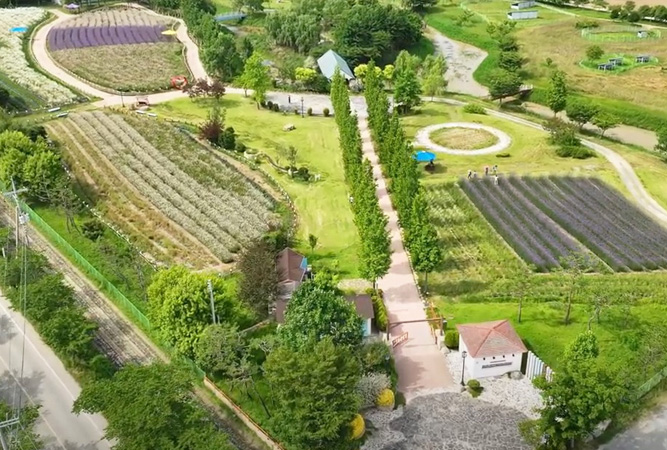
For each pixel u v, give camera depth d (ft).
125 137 384.47
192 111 439.22
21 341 231.30
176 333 206.80
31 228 300.40
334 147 385.91
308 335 193.16
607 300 240.53
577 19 641.40
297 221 305.73
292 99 470.39
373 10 581.53
